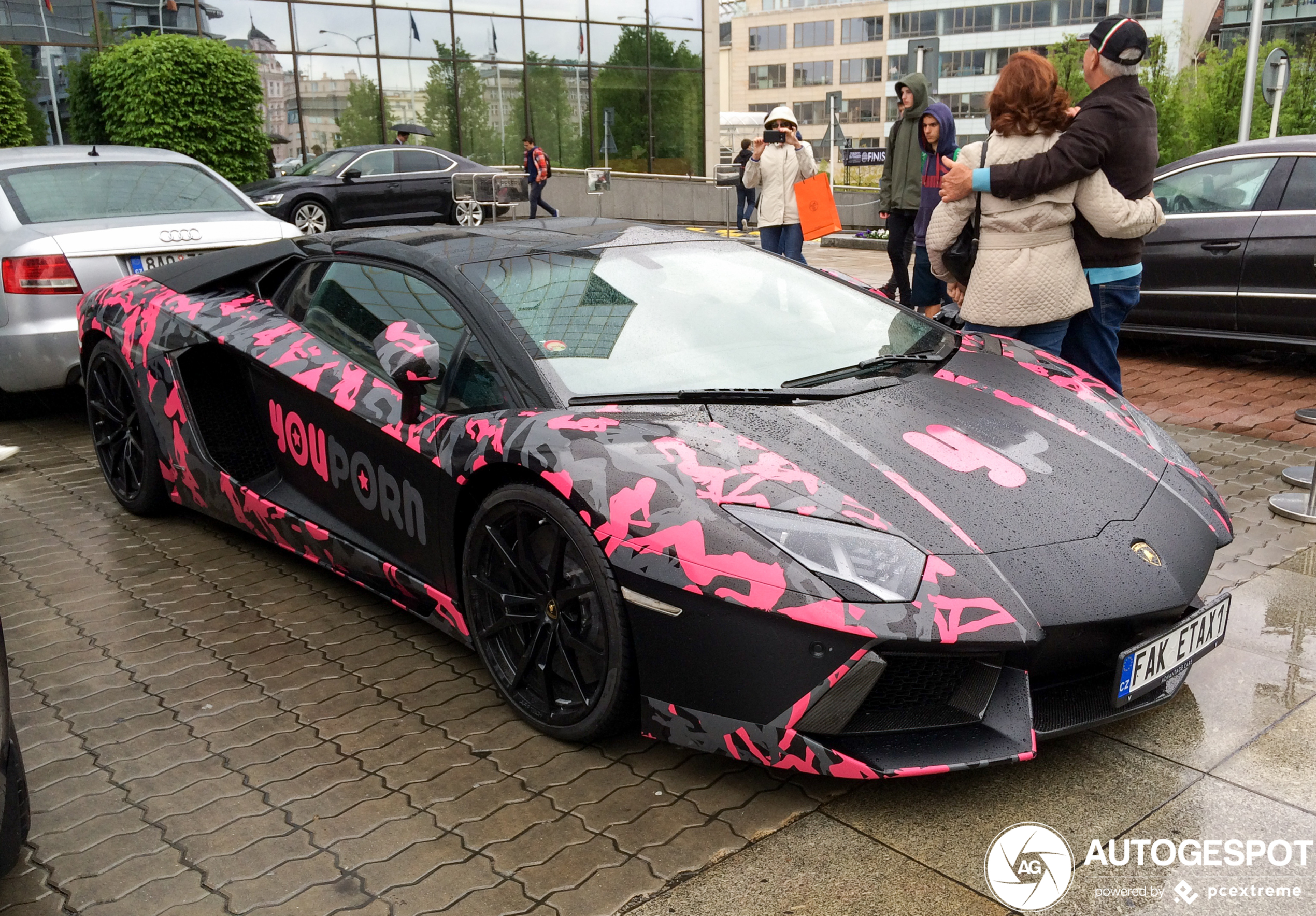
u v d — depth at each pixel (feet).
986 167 12.44
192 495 12.53
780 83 397.80
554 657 8.34
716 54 82.38
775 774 7.82
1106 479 8.29
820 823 7.23
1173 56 311.27
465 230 11.41
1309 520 12.71
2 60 47.44
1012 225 12.39
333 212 44.75
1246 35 296.92
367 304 10.42
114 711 8.98
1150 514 8.02
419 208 47.62
